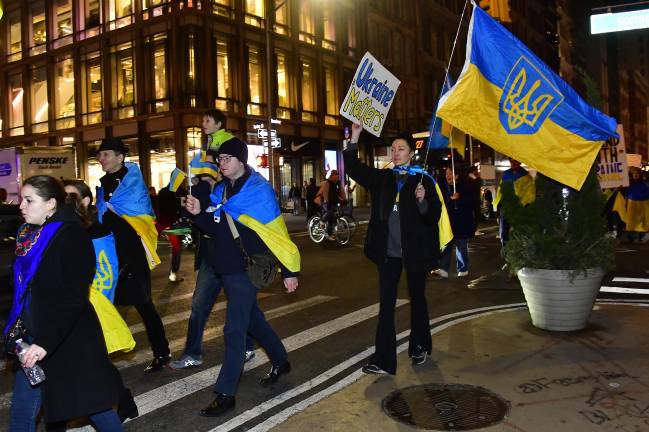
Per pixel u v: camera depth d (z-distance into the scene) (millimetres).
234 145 4277
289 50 32406
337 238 15953
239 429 3875
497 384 4406
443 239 4863
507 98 5438
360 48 38031
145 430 3922
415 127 41188
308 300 8219
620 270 10078
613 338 5473
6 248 6504
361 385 4516
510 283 8914
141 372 5160
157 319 5168
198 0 27547
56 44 33094
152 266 5137
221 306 7965
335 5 35906
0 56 36250
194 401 4434
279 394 4512
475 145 36938
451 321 6504
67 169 19328
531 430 3615
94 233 3953
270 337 4766
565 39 80938
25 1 34406
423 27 45500
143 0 28906
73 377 2998
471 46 5520
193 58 27453
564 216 5770
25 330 3018
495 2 7152
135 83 29203
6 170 18484
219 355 5656
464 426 3709
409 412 3969
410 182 4695
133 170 5086
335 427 3781
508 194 6043
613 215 15141
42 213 3066
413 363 4953
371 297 8359
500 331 5855
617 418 3740
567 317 5695
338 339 6102
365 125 5031
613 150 8789
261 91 30562
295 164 33719
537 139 5395
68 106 32500
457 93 5508
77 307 2896
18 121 35438
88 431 3900
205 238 4965
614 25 15414
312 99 34188
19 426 3111
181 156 27516
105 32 30219
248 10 30016
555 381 4418
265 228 4215
